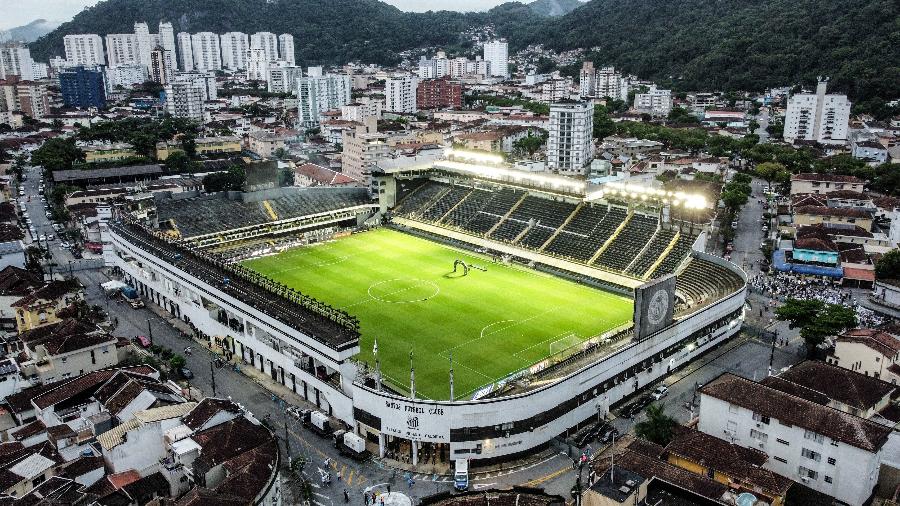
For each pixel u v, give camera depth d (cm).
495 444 10550
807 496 9469
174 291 16362
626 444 9969
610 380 11938
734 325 15075
